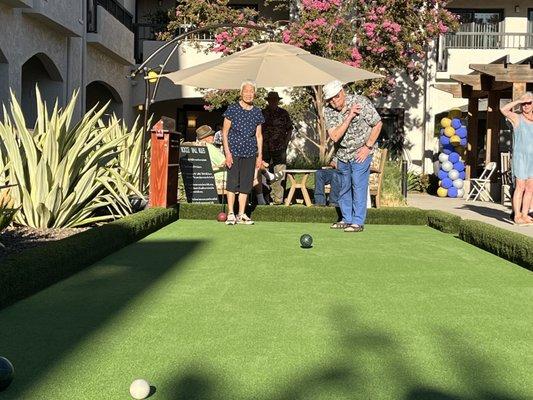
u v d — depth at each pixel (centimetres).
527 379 287
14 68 1183
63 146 739
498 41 2073
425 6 1594
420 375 291
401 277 519
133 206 911
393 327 371
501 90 1562
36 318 379
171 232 785
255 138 882
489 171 1670
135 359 308
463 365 306
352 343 339
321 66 1012
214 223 903
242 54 1039
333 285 484
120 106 1922
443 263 589
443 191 1756
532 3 2069
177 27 1750
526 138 921
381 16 1512
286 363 305
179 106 2192
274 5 2061
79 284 473
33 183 725
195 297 437
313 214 951
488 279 516
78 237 555
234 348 328
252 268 547
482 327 374
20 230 712
